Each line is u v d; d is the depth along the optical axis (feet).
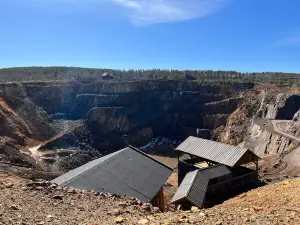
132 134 359.05
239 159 122.93
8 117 258.98
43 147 255.29
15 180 58.54
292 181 64.85
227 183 114.73
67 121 348.59
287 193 53.06
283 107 266.16
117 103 393.70
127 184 76.18
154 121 385.09
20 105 293.02
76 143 292.40
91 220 36.78
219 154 130.72
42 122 295.28
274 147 199.11
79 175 73.87
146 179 82.23
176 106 385.50
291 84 339.77
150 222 34.22
